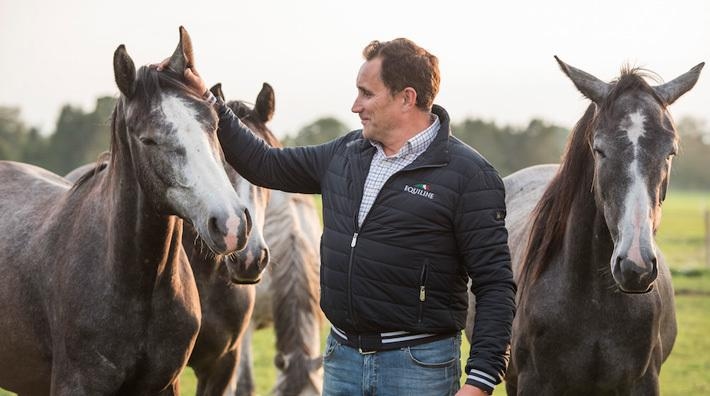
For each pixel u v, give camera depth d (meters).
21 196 4.30
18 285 3.78
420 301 3.02
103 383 3.49
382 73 3.04
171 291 3.56
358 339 3.11
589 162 3.85
